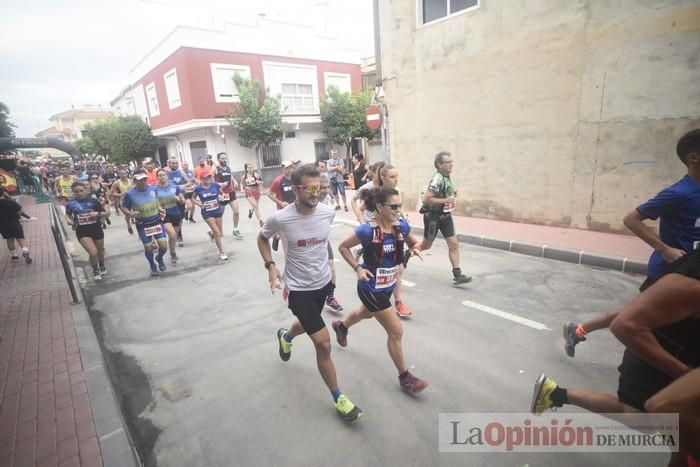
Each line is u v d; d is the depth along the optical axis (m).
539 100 7.66
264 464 2.58
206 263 7.53
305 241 2.95
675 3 5.87
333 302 4.92
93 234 6.82
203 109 18.86
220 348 4.20
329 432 2.83
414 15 9.55
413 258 6.84
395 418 2.92
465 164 9.26
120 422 2.99
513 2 7.69
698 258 1.46
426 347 3.88
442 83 9.30
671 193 2.67
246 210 14.39
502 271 5.95
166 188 7.55
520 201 8.36
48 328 4.83
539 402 2.45
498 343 3.88
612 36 6.54
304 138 22.72
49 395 3.43
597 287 5.12
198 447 2.80
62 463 2.62
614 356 3.54
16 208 8.09
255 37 20.14
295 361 3.83
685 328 1.57
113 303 5.78
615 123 6.75
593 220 7.32
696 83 5.88
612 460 2.43
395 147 10.88
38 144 25.53
